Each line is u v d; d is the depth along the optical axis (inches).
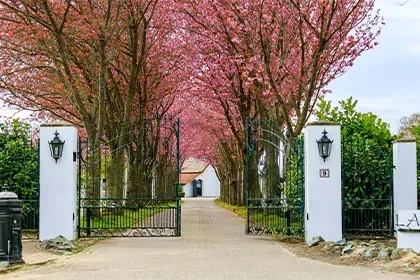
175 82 1382.9
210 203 2871.6
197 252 639.8
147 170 1598.2
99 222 837.8
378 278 456.1
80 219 788.6
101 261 569.3
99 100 962.7
